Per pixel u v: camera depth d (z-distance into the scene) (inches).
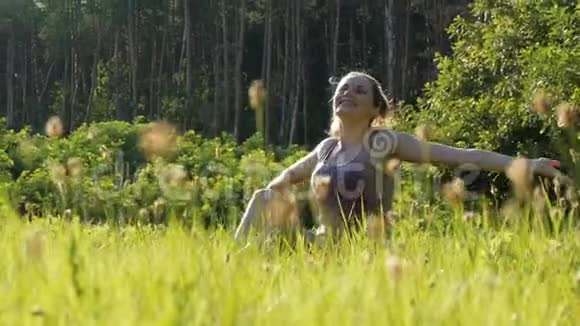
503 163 183.0
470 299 75.6
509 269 110.8
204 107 1902.1
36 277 80.0
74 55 2192.4
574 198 139.3
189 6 1991.9
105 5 2043.6
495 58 539.2
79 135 778.2
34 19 2271.2
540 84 472.7
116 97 2020.2
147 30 2100.1
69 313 66.7
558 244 116.0
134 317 63.2
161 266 90.0
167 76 2089.1
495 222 140.3
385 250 102.0
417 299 77.7
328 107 1948.8
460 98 549.6
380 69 1889.8
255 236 140.4
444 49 1700.3
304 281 92.4
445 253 113.4
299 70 1820.9
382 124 196.1
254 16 1999.3
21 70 2308.1
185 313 63.4
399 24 1860.2
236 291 72.0
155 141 103.2
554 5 523.8
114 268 93.4
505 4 547.2
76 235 111.0
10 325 64.8
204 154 666.2
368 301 71.2
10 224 132.6
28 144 494.9
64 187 157.9
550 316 76.8
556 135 432.1
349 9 1961.1
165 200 144.4
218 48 1925.4
